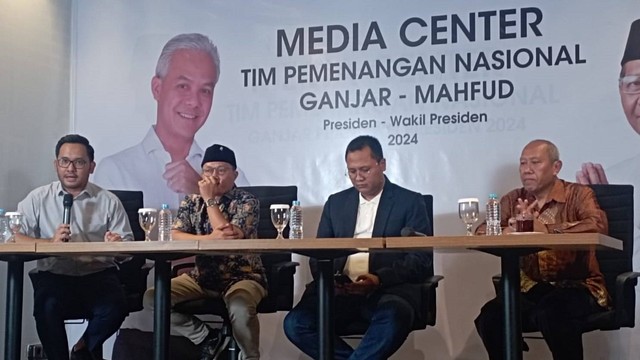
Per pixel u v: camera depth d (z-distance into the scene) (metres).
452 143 5.03
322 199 5.20
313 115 5.24
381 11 5.16
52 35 5.40
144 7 5.49
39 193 4.47
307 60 5.26
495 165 4.96
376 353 3.82
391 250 3.60
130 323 5.29
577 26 4.87
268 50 5.32
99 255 3.80
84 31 5.55
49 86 5.38
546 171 4.32
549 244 3.12
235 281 4.29
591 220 4.11
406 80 5.11
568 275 4.08
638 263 4.71
